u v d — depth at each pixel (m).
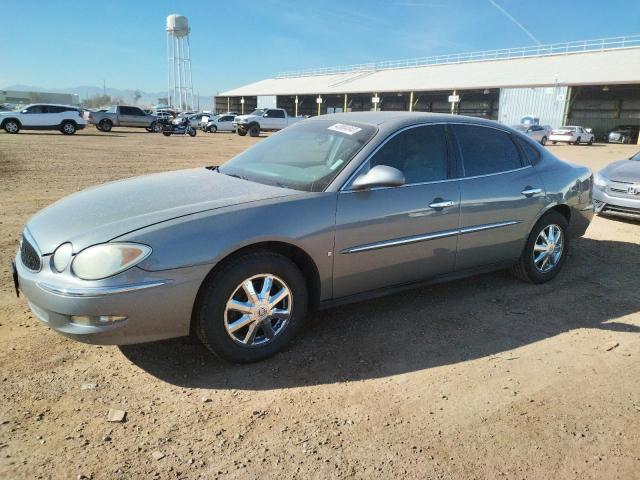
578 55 51.69
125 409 2.81
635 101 47.34
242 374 3.22
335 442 2.61
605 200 8.09
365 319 4.08
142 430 2.65
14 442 2.51
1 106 38.53
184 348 3.51
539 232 4.83
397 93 55.88
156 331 2.98
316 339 3.71
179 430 2.66
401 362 3.43
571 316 4.27
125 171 12.73
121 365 3.27
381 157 3.76
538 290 4.86
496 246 4.47
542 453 2.58
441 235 4.02
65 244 2.91
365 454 2.53
